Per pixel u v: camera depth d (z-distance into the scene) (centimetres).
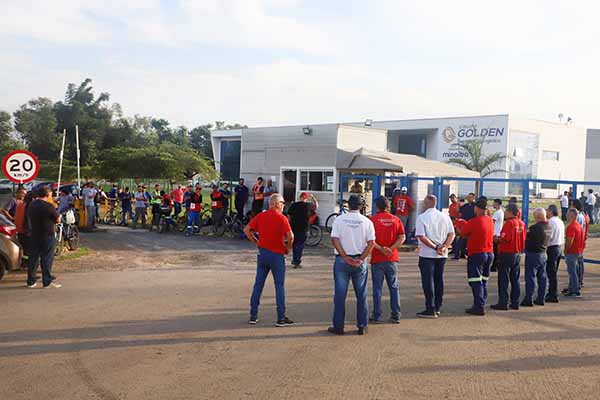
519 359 666
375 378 593
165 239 1894
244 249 1661
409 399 537
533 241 968
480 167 4466
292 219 1339
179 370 611
